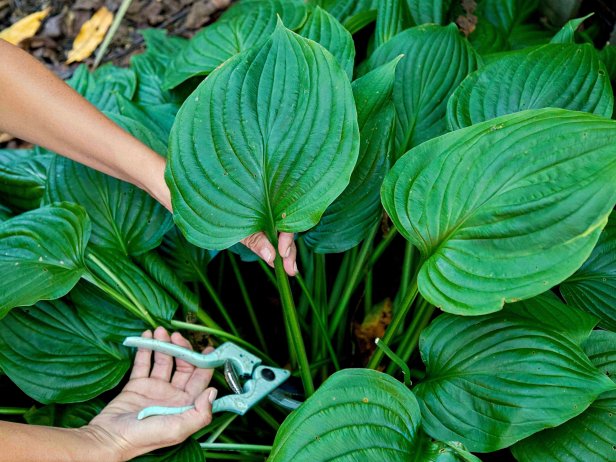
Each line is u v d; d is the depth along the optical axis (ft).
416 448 3.07
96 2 6.45
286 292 3.50
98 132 3.51
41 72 3.49
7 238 3.72
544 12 5.27
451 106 3.75
